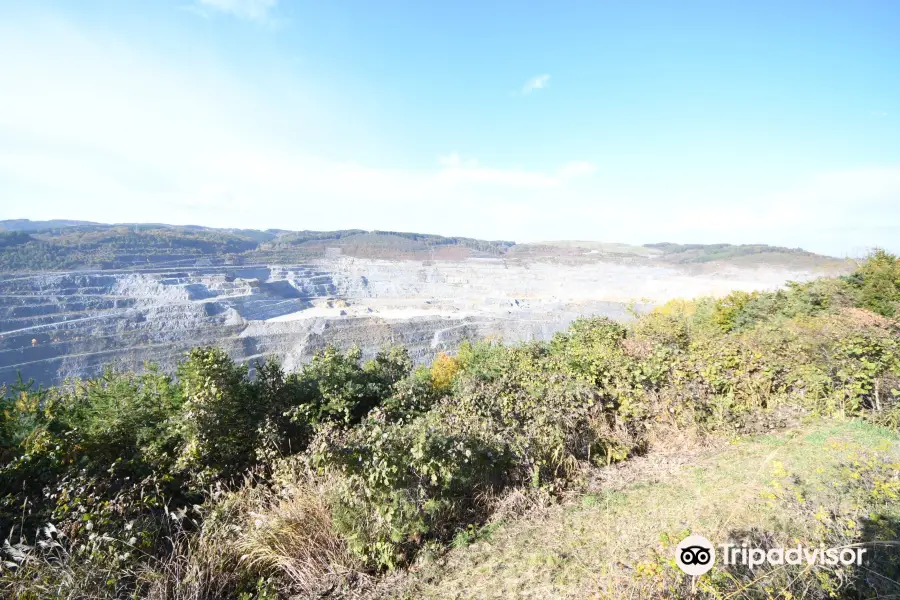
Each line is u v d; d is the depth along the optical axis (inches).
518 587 130.8
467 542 160.9
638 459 218.4
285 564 146.7
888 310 374.0
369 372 367.6
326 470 166.2
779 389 258.2
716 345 300.2
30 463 169.8
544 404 223.8
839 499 141.2
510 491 188.7
